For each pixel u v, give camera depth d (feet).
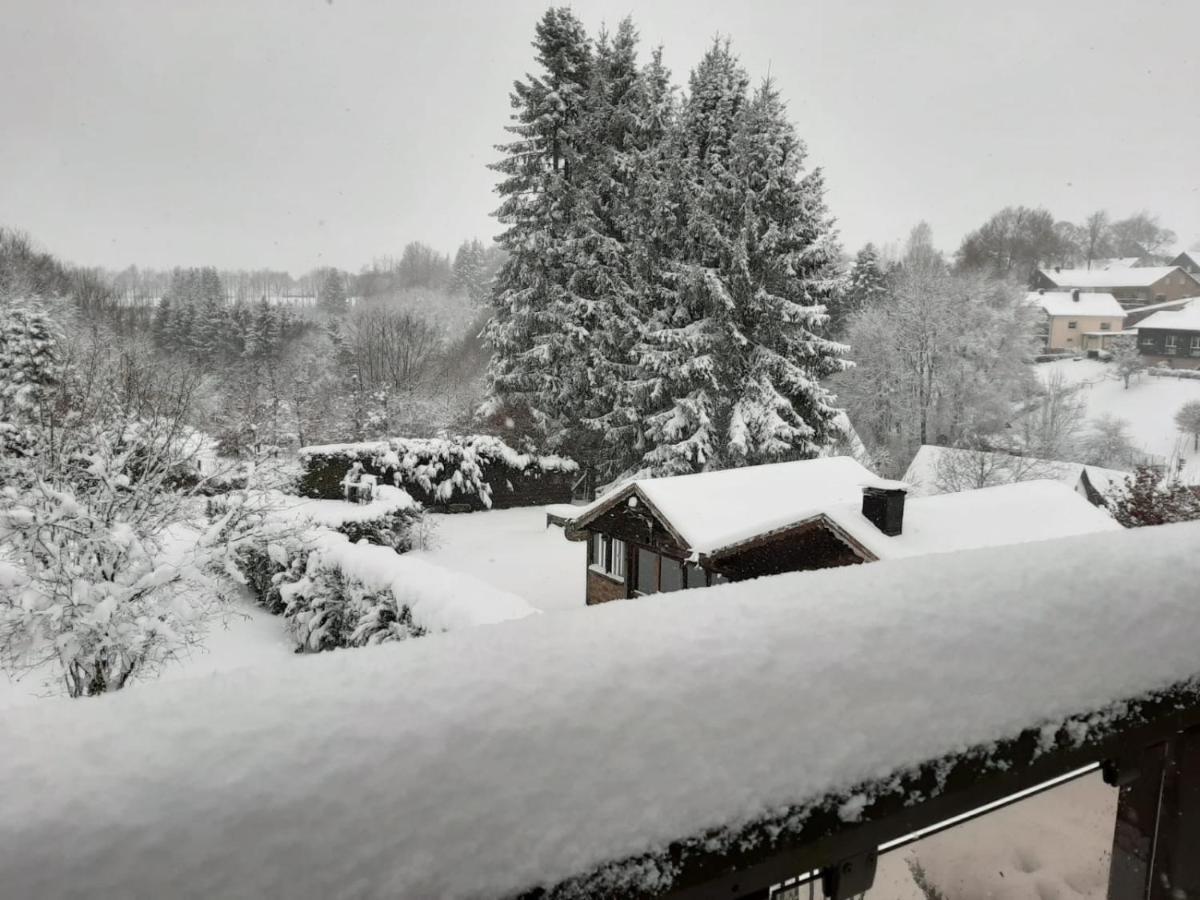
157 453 29.84
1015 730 2.99
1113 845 4.12
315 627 36.52
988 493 34.47
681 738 2.40
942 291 116.16
